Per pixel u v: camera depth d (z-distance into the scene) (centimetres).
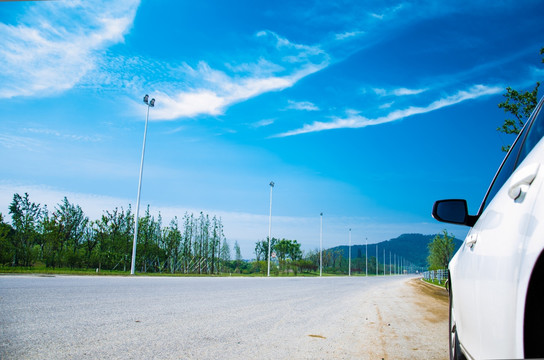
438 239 4088
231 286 1838
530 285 140
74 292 1073
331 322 763
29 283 1330
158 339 512
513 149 261
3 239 2731
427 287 2634
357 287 2386
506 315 159
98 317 662
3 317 620
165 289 1395
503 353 160
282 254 8331
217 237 5762
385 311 1014
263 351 479
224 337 553
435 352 513
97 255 3494
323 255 11375
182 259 4944
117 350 440
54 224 3156
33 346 439
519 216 170
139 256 4003
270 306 998
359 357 472
